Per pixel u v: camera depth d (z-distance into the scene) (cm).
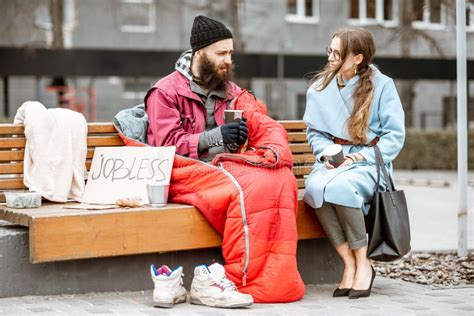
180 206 716
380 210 736
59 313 650
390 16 4488
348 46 770
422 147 3425
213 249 778
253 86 4278
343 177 736
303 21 4456
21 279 706
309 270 816
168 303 678
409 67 3509
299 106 4438
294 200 717
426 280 838
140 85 4272
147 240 696
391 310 679
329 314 660
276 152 720
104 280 736
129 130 801
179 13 4041
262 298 696
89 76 3197
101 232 679
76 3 4094
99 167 784
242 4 3784
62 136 773
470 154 3428
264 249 697
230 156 720
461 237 992
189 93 775
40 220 656
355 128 767
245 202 695
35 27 3709
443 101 4712
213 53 774
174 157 745
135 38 4188
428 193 2169
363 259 744
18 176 782
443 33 4281
